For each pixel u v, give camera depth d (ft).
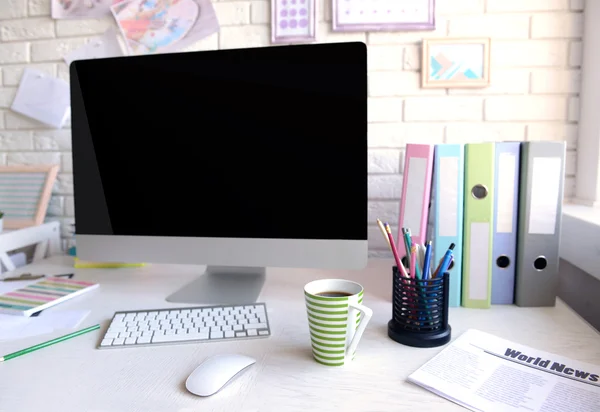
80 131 3.04
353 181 2.64
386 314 2.68
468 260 2.75
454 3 3.81
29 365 2.03
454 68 3.82
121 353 2.15
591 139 3.60
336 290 2.29
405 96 3.94
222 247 2.84
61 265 3.86
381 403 1.73
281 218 2.76
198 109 2.84
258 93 2.75
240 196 2.81
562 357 2.05
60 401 1.74
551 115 3.82
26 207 4.36
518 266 2.79
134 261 2.98
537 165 2.68
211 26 4.09
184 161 2.88
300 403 1.73
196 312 2.56
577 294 3.31
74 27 4.32
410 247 2.44
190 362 2.06
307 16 3.93
